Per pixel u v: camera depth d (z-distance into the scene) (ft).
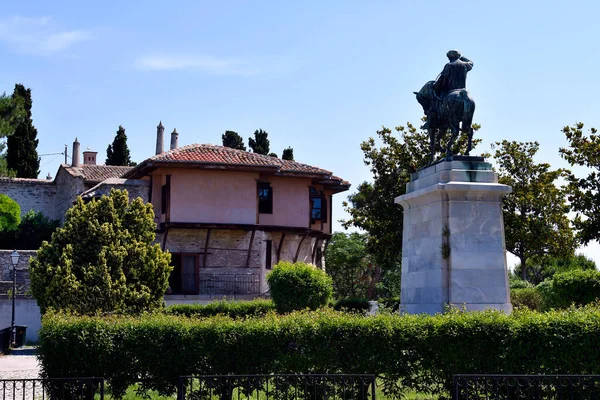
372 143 126.21
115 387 44.78
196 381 44.47
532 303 84.99
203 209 124.88
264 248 130.31
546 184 127.24
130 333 44.80
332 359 43.39
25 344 102.42
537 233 126.72
